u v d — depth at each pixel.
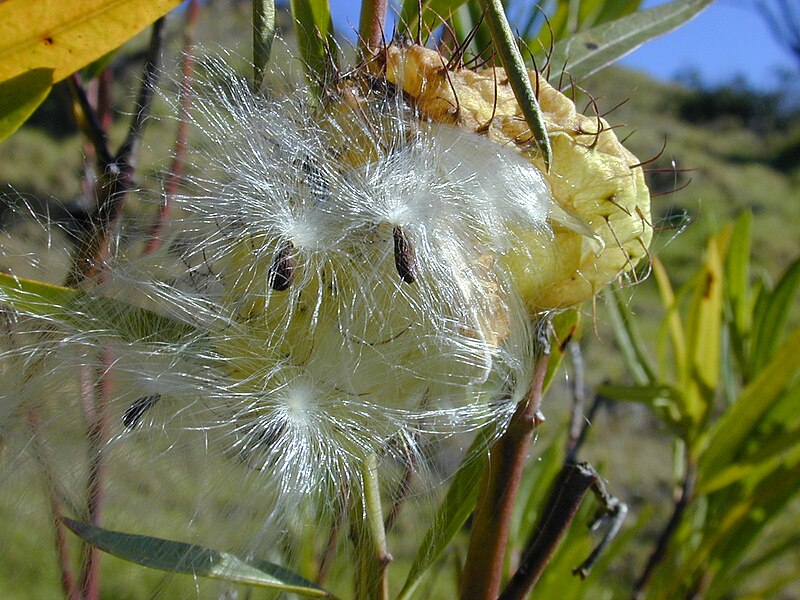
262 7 0.09
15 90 0.08
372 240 0.09
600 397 0.18
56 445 0.09
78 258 0.10
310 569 0.12
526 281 0.09
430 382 0.09
